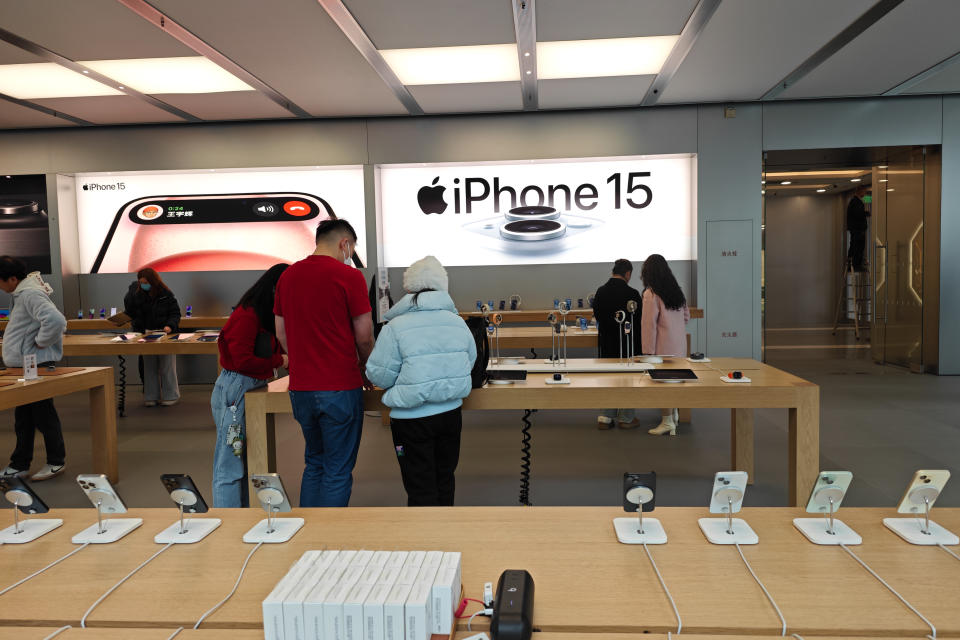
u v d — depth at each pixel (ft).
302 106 22.70
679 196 24.91
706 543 4.42
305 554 3.95
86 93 20.72
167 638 3.38
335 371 8.50
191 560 4.29
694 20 15.87
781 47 17.81
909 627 3.32
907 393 20.26
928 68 19.94
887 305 25.35
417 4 14.73
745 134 23.70
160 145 24.88
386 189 25.49
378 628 3.22
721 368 11.37
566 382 10.08
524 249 25.46
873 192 25.25
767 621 3.42
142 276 20.06
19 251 25.52
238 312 9.02
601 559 4.21
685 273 25.05
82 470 13.50
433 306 8.70
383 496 11.70
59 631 3.47
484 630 3.46
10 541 4.60
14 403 10.50
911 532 4.43
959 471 12.34
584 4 14.90
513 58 18.47
